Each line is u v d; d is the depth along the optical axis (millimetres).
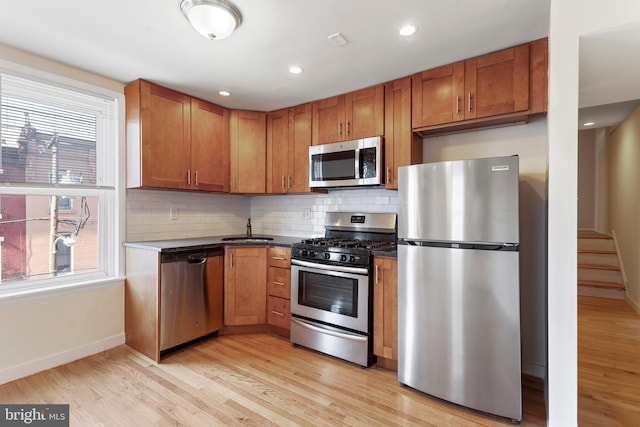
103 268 2713
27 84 2270
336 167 2887
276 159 3361
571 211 1536
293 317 2822
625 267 4152
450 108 2326
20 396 1979
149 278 2541
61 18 1811
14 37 2029
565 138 1544
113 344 2703
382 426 1737
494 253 1802
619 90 2084
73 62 2361
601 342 2885
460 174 1896
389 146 2627
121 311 2762
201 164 3055
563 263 1553
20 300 2207
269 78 2613
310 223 3514
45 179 2381
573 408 1518
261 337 2994
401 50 2158
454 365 1917
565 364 1539
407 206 2104
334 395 2029
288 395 2020
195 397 1982
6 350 2148
